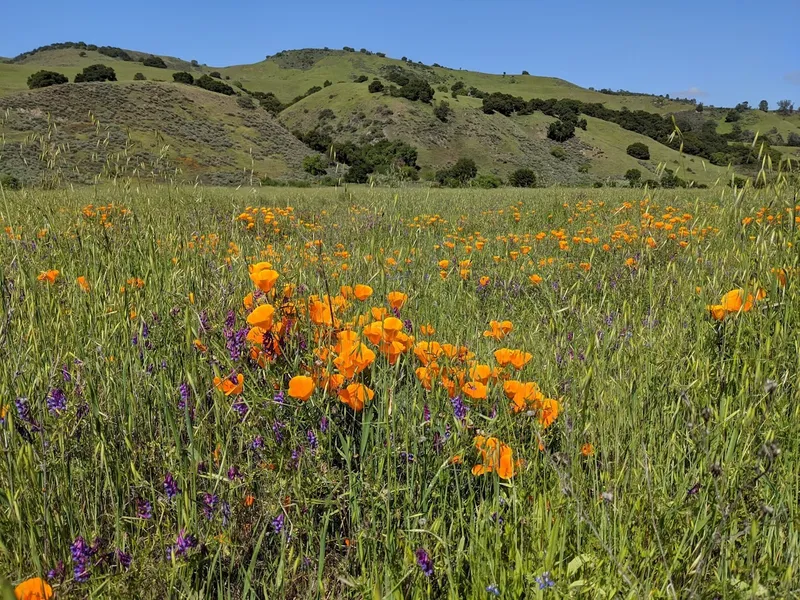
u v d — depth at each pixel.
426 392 1.86
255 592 1.39
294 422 1.64
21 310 2.12
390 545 1.34
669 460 1.60
